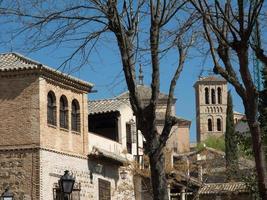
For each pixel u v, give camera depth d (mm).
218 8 12977
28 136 31625
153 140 13070
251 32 12484
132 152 42531
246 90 12680
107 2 13133
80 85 35688
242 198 45375
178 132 71812
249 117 12703
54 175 32531
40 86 31797
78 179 34844
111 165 38938
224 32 13281
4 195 27766
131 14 13453
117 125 41250
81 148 35656
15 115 31922
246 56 12508
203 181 46875
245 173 39688
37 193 31016
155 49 13172
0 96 32156
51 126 32781
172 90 13547
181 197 42594
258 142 12641
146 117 13125
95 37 13430
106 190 37969
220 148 101750
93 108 41719
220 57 13328
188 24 13508
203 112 155000
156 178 12945
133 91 13227
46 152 31953
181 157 48969
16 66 31703
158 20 13203
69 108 34750
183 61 13734
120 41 13188
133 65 13234
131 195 39812
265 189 12453
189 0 12953
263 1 12234
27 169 31391
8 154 31734
